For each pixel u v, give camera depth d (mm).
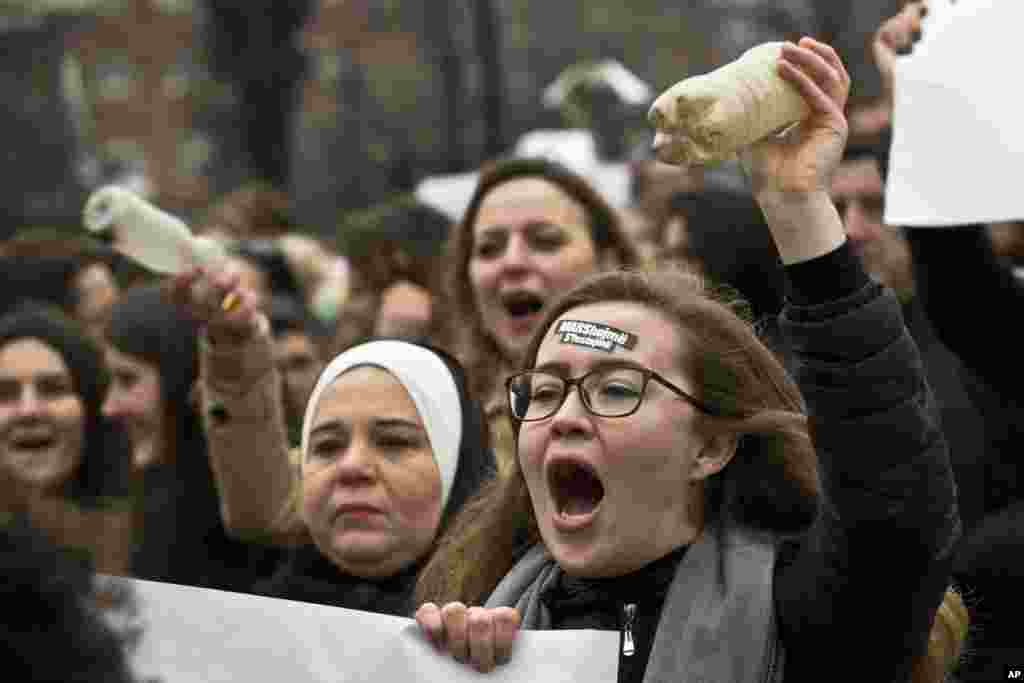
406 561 8906
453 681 6953
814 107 6602
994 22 7859
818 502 7180
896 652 6672
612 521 7086
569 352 7227
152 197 45031
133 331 12164
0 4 37531
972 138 7797
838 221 6652
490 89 35469
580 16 59469
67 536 5473
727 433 7223
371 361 9031
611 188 24422
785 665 6812
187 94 59469
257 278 16047
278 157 39312
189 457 11859
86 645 5207
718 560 7051
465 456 9117
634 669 7000
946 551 6609
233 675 7016
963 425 9961
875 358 6527
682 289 7410
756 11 43500
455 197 24984
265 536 10289
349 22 59062
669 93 6387
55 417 12805
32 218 38094
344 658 7020
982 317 9266
